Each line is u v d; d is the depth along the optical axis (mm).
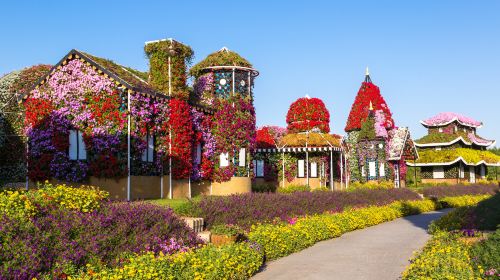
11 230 9258
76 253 9859
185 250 12367
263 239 15000
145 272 9805
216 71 28469
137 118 21766
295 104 43688
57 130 21766
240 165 28281
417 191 42750
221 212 17094
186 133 24625
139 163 21859
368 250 16891
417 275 10961
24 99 22812
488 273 10859
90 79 21531
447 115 68188
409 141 54281
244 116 28438
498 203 21172
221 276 11250
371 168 51406
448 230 19781
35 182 22141
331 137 40844
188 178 25188
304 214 21703
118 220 11719
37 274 8906
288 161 40656
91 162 21078
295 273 13070
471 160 63781
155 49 24406
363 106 53062
